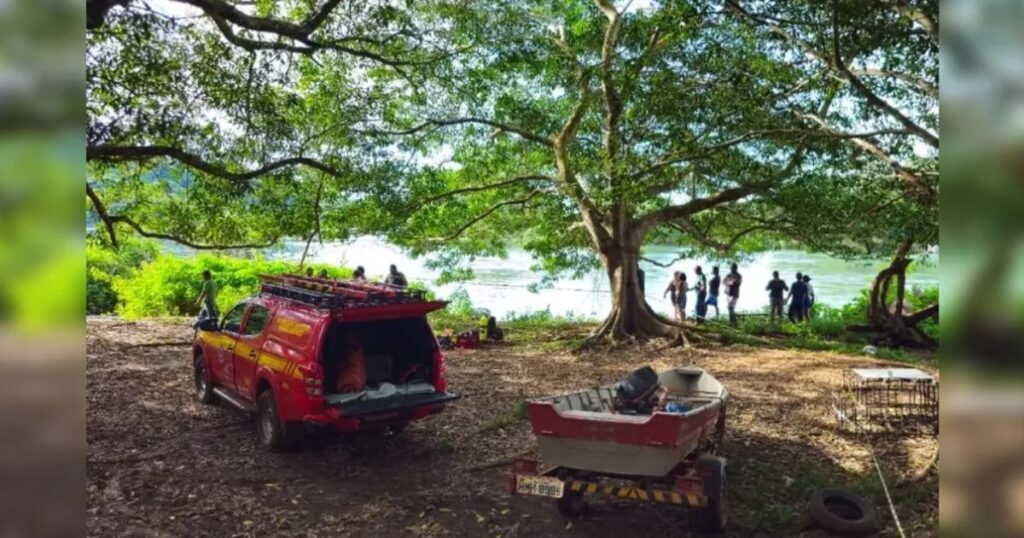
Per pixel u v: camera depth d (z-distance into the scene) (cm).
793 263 5453
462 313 2600
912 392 1202
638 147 1623
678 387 947
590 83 1855
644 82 1439
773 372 1518
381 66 1516
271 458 884
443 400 891
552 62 1838
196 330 1173
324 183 1662
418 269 4291
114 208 1262
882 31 808
